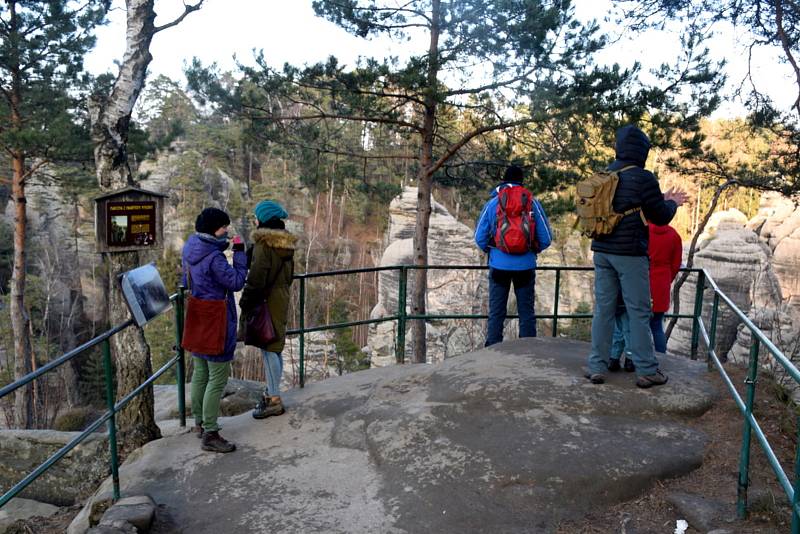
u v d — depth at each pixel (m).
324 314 47.19
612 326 4.58
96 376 38.09
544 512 3.41
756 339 3.10
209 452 4.40
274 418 4.91
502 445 3.91
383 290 42.00
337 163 15.41
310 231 71.00
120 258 7.06
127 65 7.40
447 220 40.97
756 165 15.20
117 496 3.91
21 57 19.55
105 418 3.87
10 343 37.06
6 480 7.24
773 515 3.15
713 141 15.16
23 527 6.50
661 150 13.12
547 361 5.08
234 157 83.38
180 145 72.31
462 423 4.21
